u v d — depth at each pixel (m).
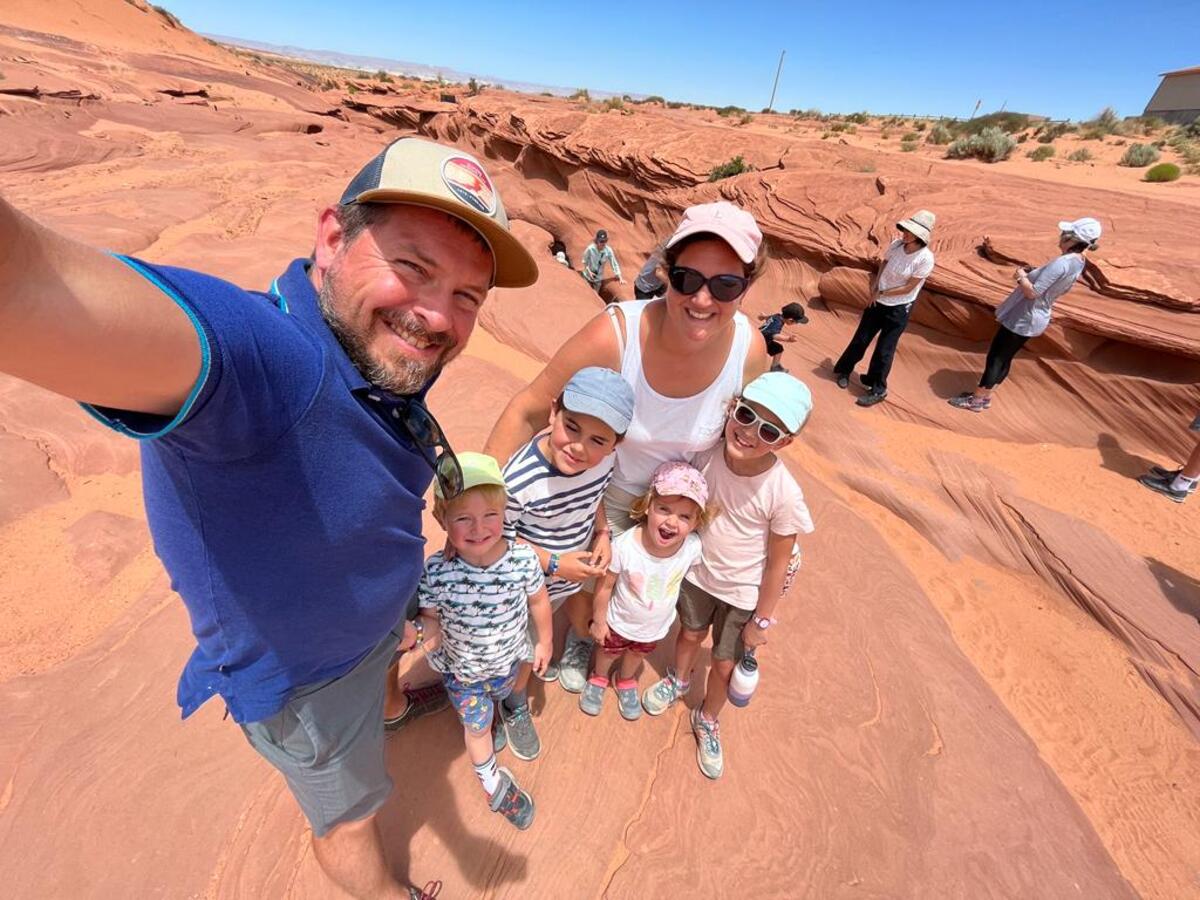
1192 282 6.04
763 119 31.88
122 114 21.81
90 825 2.22
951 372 7.29
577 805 2.59
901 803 2.89
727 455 2.14
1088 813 3.25
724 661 2.50
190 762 2.45
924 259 6.23
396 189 0.86
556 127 16.75
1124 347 6.20
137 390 0.71
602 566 2.30
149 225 9.96
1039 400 6.60
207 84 33.66
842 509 5.20
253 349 0.78
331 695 1.42
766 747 2.98
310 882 2.17
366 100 41.75
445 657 2.04
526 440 2.43
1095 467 6.05
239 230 10.62
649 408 2.19
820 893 2.49
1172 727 3.82
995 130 18.73
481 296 1.05
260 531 0.98
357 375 0.97
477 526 1.76
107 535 3.73
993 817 2.97
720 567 2.31
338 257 0.93
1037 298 5.95
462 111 26.89
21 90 19.00
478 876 2.31
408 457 1.11
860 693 3.40
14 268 0.56
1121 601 4.51
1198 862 3.11
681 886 2.41
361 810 1.75
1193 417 5.86
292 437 0.88
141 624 3.11
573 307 8.94
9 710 2.62
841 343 8.41
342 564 1.13
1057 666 4.17
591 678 2.93
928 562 5.01
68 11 42.09
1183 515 5.43
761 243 1.77
